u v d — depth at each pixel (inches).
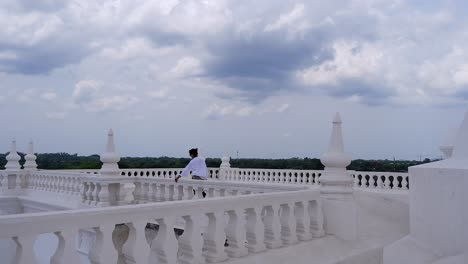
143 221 188.1
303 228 287.0
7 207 669.3
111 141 518.9
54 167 948.0
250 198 244.7
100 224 172.1
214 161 1100.5
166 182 479.8
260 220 252.1
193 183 442.0
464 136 297.6
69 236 161.3
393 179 681.6
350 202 310.3
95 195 522.6
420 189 316.5
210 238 224.1
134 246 184.4
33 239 151.1
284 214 276.2
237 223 235.8
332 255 272.8
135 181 523.2
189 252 212.2
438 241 288.5
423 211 310.0
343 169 319.9
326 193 313.1
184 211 205.8
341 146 321.4
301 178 831.7
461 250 264.5
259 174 905.5
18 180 701.3
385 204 493.7
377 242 325.1
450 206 276.7
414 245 311.1
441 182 287.0
